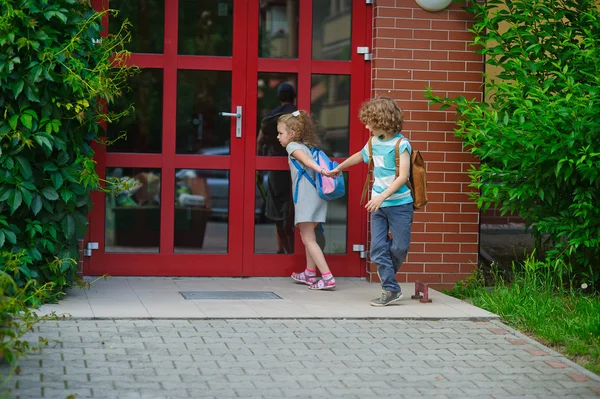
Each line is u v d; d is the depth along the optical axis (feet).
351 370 18.26
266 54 29.50
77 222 24.20
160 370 17.70
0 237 22.82
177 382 16.93
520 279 27.12
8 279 17.39
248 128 29.40
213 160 29.25
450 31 29.68
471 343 21.06
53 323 21.43
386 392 16.81
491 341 21.33
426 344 20.80
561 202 27.76
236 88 29.27
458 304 25.55
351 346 20.34
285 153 29.58
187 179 29.17
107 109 28.40
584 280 27.73
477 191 30.04
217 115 29.25
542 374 18.51
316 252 27.76
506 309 24.26
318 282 27.73
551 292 26.32
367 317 23.35
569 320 22.80
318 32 29.68
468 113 27.94
